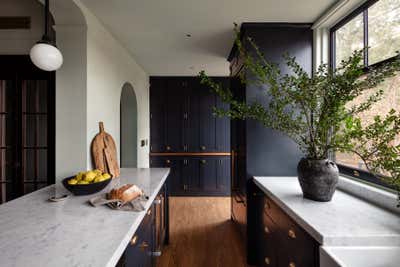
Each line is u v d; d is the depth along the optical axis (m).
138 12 1.89
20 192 2.13
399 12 1.42
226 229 2.86
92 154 1.87
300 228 1.25
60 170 1.80
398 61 1.17
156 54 2.98
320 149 1.52
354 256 0.99
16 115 2.12
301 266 1.23
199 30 2.25
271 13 1.95
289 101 1.54
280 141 2.18
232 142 2.96
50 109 2.06
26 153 2.14
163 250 2.37
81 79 1.79
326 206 1.40
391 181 1.04
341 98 1.34
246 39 2.14
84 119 1.80
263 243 1.95
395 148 1.07
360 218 1.21
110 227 1.01
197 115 4.29
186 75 4.22
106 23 2.08
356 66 1.29
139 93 3.54
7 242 0.87
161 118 4.32
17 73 2.10
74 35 1.80
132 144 3.43
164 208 2.37
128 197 1.29
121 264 0.96
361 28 1.75
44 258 0.77
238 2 1.77
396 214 1.27
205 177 4.28
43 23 2.05
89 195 1.47
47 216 1.13
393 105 1.46
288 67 2.14
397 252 1.00
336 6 1.78
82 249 0.82
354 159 1.82
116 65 2.47
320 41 2.13
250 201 2.19
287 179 2.08
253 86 2.14
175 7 1.82
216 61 3.28
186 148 4.29
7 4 2.06
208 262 2.17
